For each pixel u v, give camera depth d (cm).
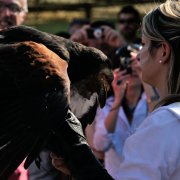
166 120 181
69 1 1055
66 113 229
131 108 385
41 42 274
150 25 199
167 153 177
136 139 183
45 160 288
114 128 370
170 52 195
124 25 562
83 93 299
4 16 383
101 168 200
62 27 1086
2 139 217
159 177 175
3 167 205
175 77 194
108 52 458
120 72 376
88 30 465
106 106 392
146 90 350
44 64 243
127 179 179
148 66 203
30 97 234
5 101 236
